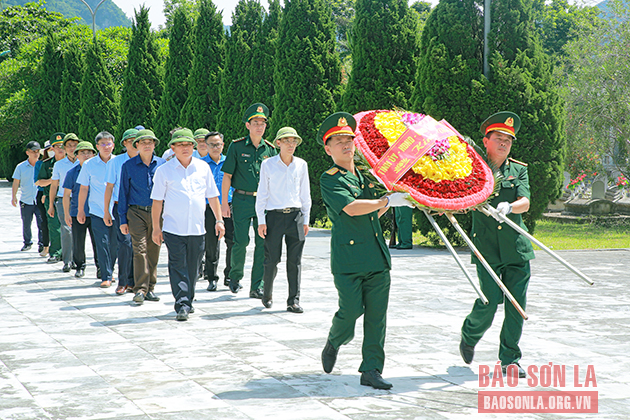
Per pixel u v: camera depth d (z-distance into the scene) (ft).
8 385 15.93
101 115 104.99
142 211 26.66
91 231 33.27
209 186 25.17
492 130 17.52
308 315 24.26
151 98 90.02
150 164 27.12
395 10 54.90
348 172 16.03
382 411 14.03
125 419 13.55
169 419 13.53
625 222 73.10
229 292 29.43
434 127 16.85
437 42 47.32
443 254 43.60
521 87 46.34
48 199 39.40
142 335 21.13
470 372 17.10
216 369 17.28
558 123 47.39
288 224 24.88
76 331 21.70
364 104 54.70
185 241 23.94
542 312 24.93
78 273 33.40
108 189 28.53
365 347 15.90
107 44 135.33
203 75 75.66
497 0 46.80
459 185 15.99
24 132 134.62
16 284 31.32
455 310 25.04
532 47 47.42
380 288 15.79
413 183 15.72
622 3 80.64
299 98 62.13
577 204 81.15
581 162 79.25
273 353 18.90
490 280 17.16
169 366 17.56
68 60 115.75
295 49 62.18
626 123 76.28
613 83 77.36
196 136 32.71
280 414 13.82
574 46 81.46
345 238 15.70
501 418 13.64
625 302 26.96
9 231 55.72
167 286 30.91
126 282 28.55
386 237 55.57
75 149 34.55
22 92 130.00
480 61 48.03
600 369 17.43
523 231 15.80
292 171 24.90
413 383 16.12
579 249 46.88
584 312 24.93
